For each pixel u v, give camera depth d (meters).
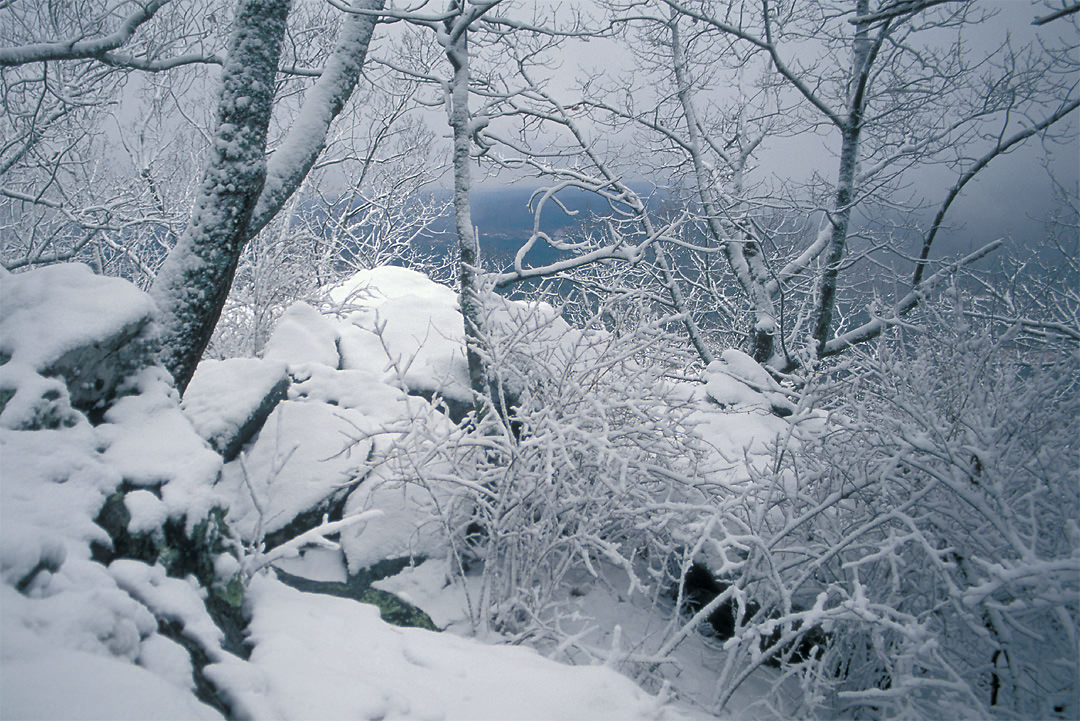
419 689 2.37
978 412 3.61
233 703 2.01
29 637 1.62
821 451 4.79
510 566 4.15
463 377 6.51
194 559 2.59
